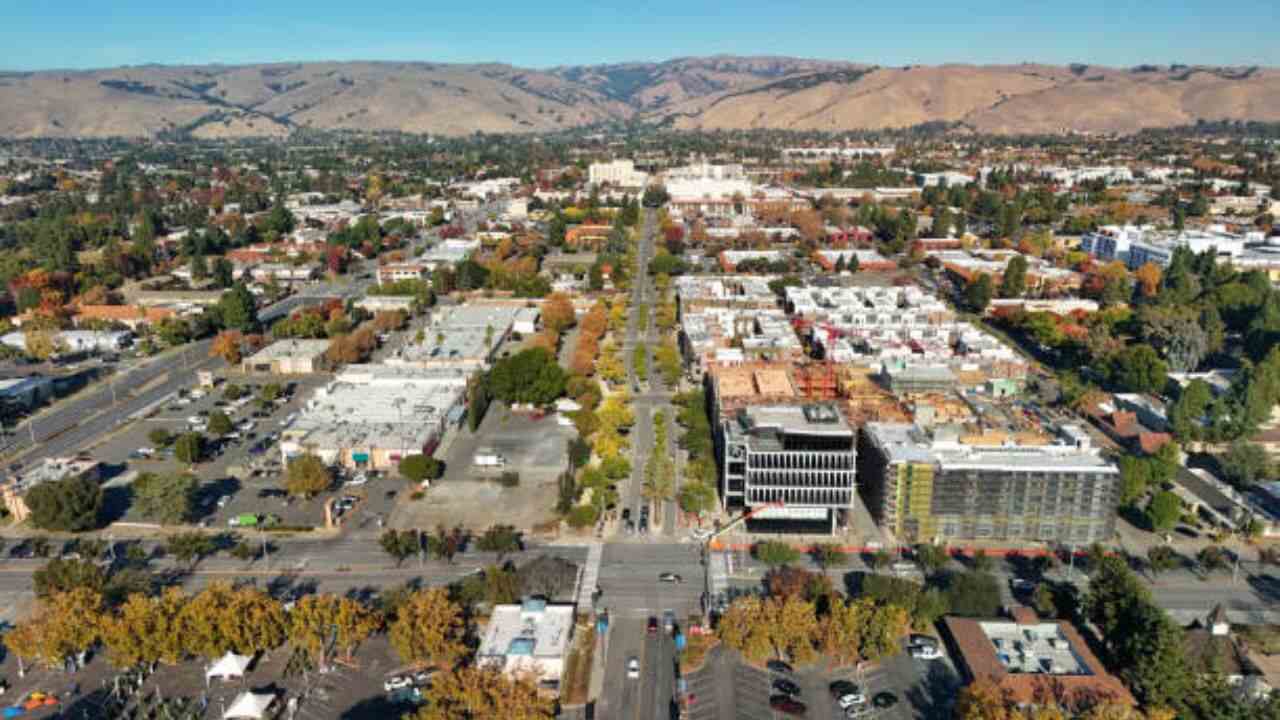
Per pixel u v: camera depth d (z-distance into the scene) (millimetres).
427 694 199750
